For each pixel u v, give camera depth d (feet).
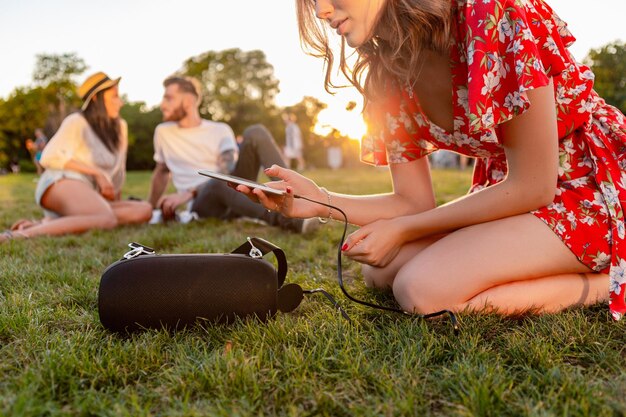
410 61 5.43
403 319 5.72
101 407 3.75
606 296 5.97
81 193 12.86
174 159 15.37
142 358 4.54
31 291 6.82
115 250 10.31
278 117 117.29
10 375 4.31
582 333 5.08
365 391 4.05
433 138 6.57
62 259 9.07
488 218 5.88
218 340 5.08
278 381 4.16
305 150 112.37
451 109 6.14
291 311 6.12
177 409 3.77
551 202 5.77
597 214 5.66
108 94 13.64
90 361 4.45
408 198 6.89
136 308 5.16
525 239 5.66
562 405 3.72
